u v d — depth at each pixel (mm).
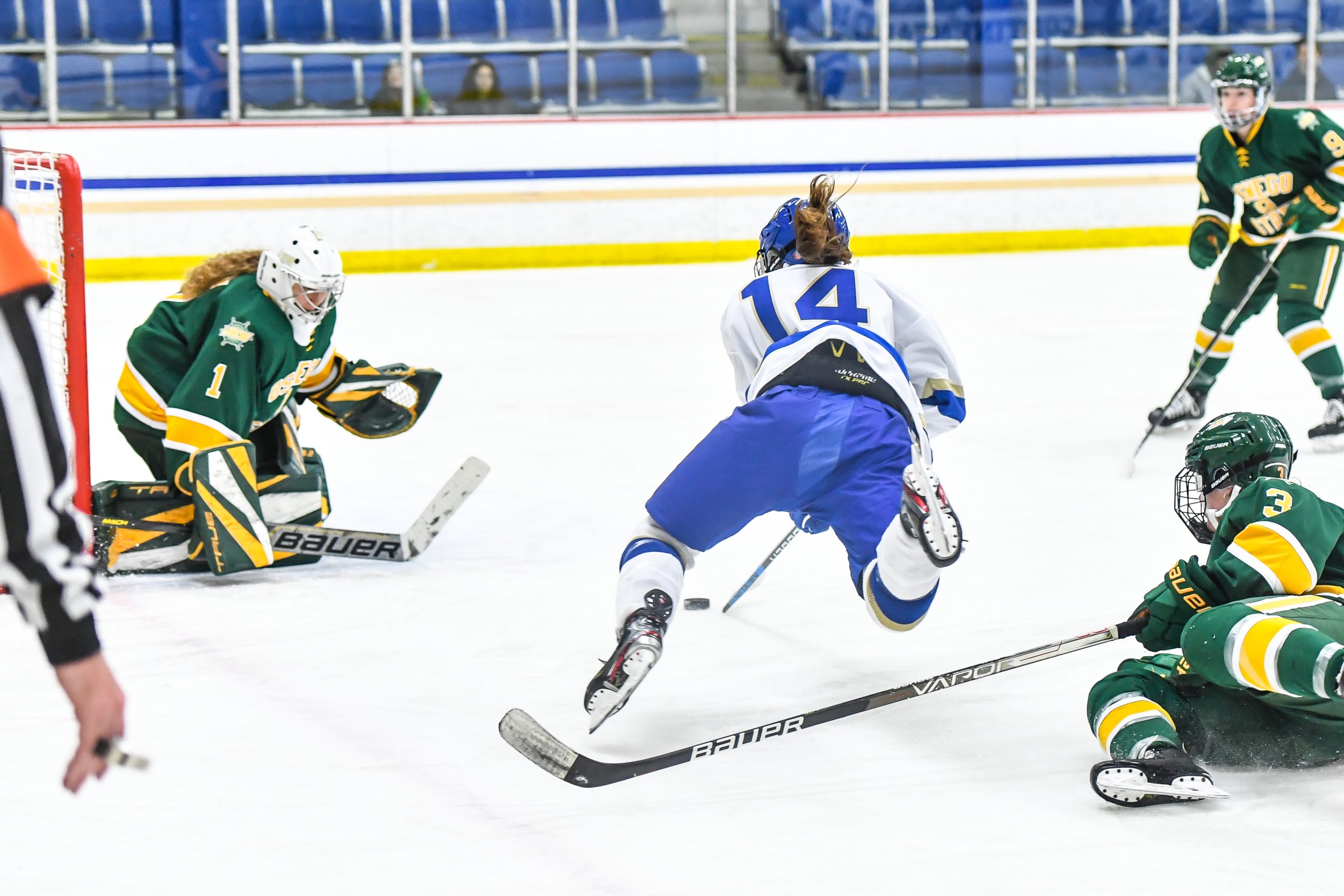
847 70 17797
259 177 16062
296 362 5758
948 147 17828
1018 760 3842
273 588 5598
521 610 5336
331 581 5715
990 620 5141
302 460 6168
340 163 16281
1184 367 10953
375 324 13070
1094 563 5875
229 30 15961
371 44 16375
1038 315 13492
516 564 5980
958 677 3797
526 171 16844
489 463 7973
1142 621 3781
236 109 16125
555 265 17094
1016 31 18047
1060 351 11664
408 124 16438
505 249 16922
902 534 3742
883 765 3830
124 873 3219
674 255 17438
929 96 18047
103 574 5691
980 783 3693
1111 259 17438
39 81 15648
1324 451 8055
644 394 10078
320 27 16203
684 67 17391
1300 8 18578
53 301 5590
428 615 5273
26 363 1875
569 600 5473
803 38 17625
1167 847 3279
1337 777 3656
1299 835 3324
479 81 16766
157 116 15961
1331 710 3500
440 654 4828
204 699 4375
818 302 4375
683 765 3842
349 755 3932
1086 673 4527
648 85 17312
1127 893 3068
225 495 5484
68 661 1993
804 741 4004
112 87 15805
